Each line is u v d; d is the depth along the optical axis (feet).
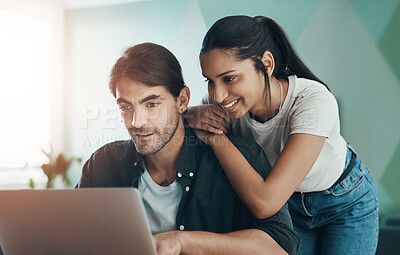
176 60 3.26
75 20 14.69
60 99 14.51
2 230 2.34
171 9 13.28
